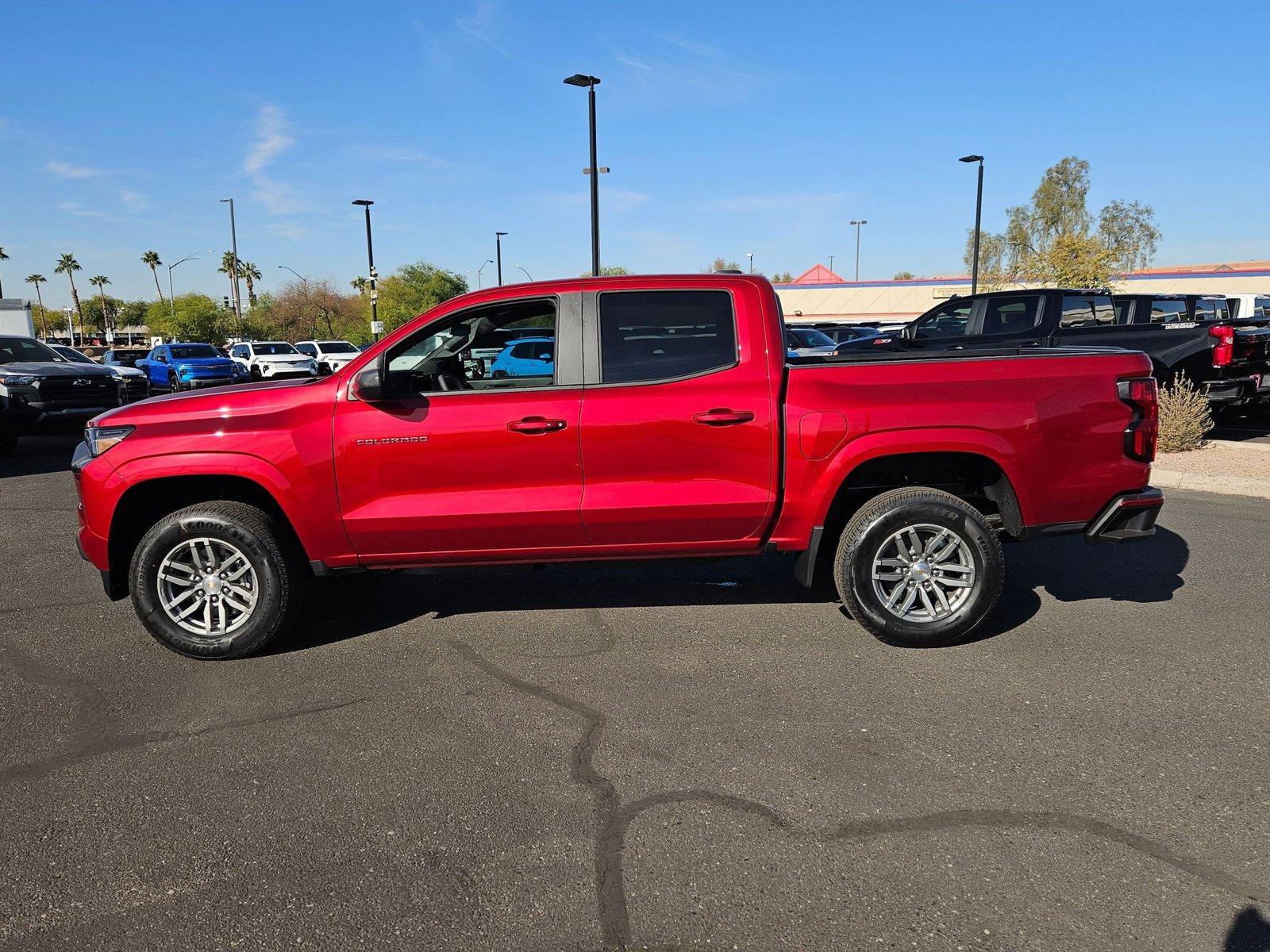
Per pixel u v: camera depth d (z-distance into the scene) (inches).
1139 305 452.1
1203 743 134.7
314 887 104.4
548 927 96.7
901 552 173.5
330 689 161.9
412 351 183.2
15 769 133.9
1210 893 99.8
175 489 179.9
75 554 265.7
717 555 179.9
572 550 177.9
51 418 478.0
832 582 219.0
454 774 130.1
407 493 172.9
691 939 94.3
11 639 191.3
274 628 176.2
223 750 138.6
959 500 171.6
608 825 115.9
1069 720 142.9
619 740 139.4
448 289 2363.4
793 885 102.7
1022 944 92.4
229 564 175.5
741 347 172.9
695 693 156.6
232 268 2484.0
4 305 746.8
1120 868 104.6
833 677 162.1
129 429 174.6
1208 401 403.2
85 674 171.3
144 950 94.6
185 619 177.5
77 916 100.0
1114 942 92.3
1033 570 226.4
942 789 122.6
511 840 113.0
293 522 172.6
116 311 4266.7
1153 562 231.1
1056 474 171.0
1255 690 153.2
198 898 102.8
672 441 171.0
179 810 121.7
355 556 177.2
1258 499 308.0
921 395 169.0
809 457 170.2
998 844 109.6
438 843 112.5
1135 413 172.7
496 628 193.0
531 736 141.6
